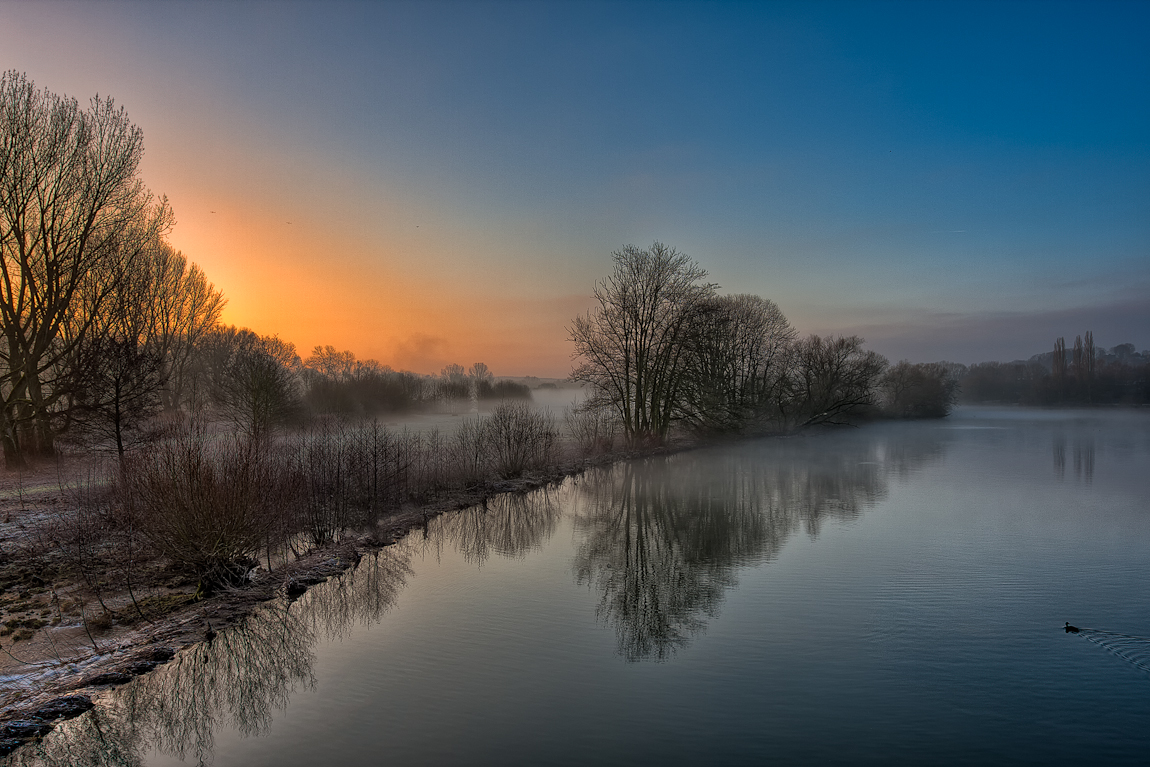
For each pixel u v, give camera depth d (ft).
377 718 32.73
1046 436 224.53
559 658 40.37
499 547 68.44
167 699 34.22
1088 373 478.59
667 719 32.50
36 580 47.11
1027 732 31.86
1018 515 85.51
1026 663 39.83
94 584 46.65
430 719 32.50
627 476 121.39
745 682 37.11
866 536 73.77
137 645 38.63
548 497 97.40
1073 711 33.86
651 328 150.71
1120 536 73.15
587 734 31.40
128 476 54.24
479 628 45.09
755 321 200.03
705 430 171.22
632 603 50.62
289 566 54.39
